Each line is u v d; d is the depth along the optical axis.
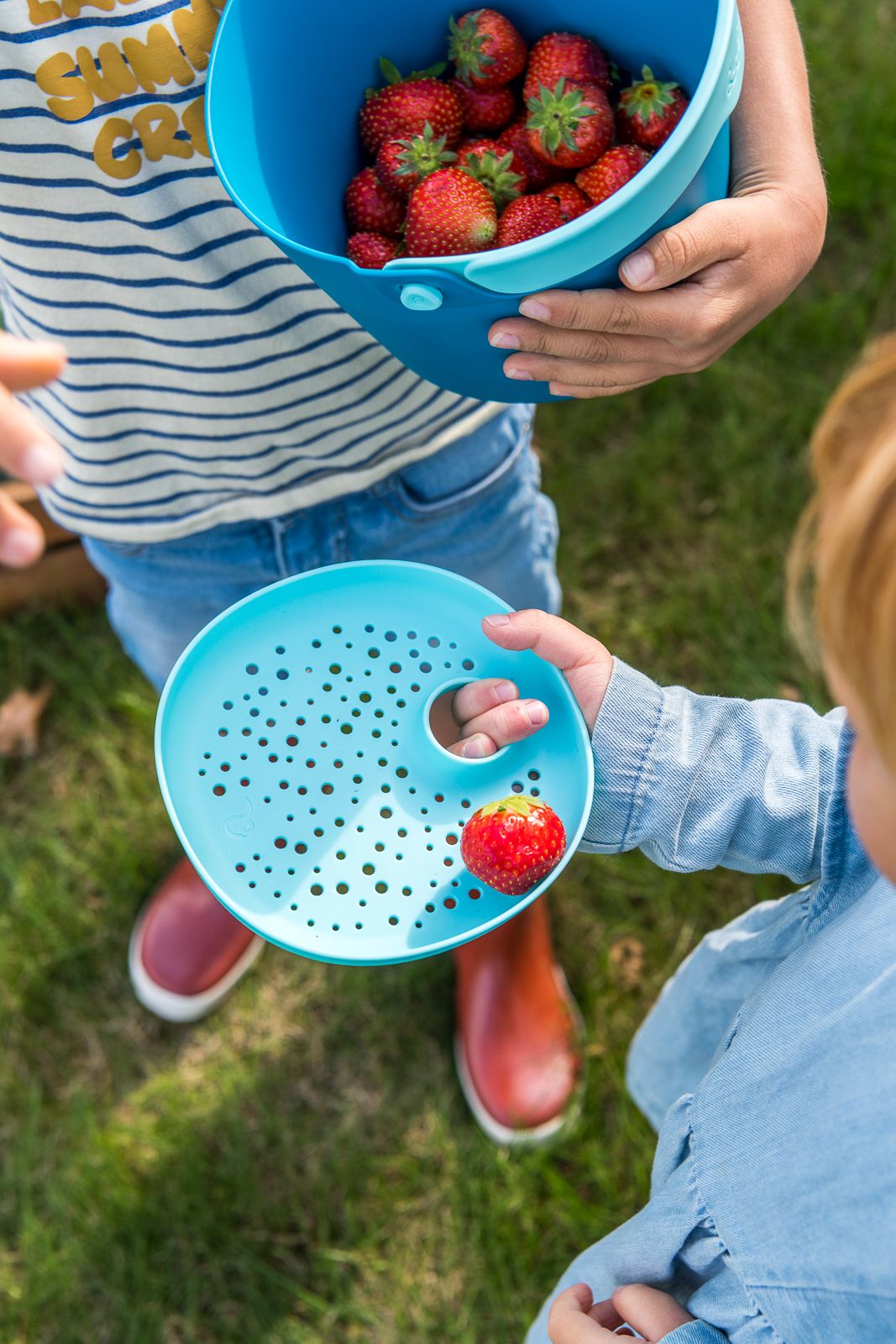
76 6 0.81
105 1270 1.62
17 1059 1.75
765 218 0.87
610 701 0.92
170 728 0.95
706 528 2.04
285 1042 1.76
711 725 0.92
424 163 1.05
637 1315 0.90
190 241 0.94
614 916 1.79
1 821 1.92
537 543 1.39
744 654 1.93
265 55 0.91
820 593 0.60
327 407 1.09
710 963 1.12
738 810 0.90
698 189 0.81
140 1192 1.65
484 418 1.19
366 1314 1.58
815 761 0.90
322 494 1.18
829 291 2.18
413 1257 1.62
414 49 1.10
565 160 1.07
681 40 1.01
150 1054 1.77
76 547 1.94
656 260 0.80
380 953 0.89
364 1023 1.76
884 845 0.66
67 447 1.15
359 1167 1.67
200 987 1.75
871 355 0.65
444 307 0.81
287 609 1.00
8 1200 1.67
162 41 0.83
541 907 1.73
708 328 0.87
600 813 0.94
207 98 0.82
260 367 1.04
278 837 0.93
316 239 1.05
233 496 1.18
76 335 1.01
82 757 1.96
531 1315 1.56
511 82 1.14
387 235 1.10
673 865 0.95
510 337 0.85
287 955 1.82
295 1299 1.61
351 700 0.98
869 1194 0.74
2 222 0.93
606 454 2.11
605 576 2.04
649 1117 1.44
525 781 0.96
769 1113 0.82
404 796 0.95
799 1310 0.79
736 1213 0.84
